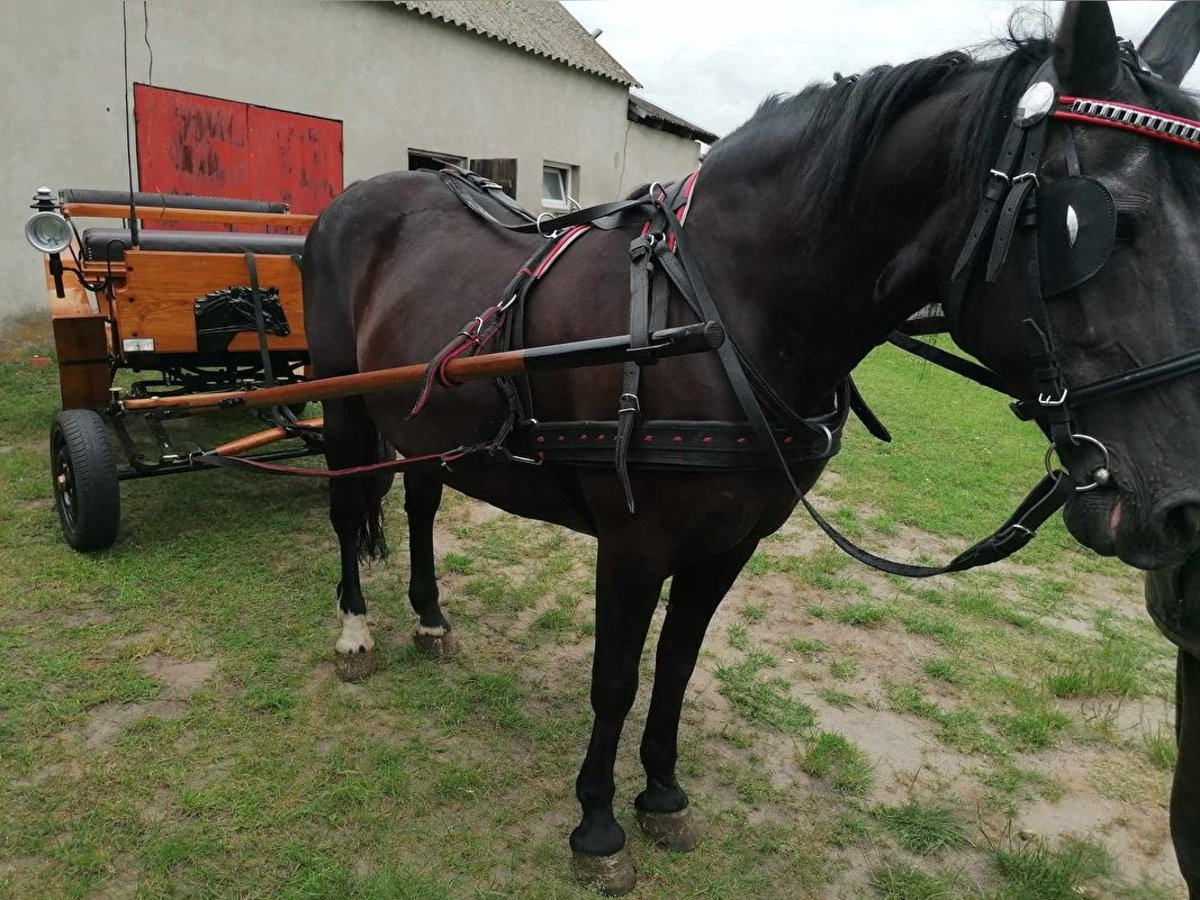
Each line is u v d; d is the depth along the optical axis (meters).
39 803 2.21
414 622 3.34
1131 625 3.71
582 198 12.07
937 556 4.37
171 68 7.18
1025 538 1.45
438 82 9.45
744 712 2.85
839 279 1.64
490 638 3.27
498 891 2.04
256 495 4.47
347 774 2.41
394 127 9.09
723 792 2.47
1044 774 2.63
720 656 3.23
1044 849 2.30
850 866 2.21
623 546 1.88
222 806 2.25
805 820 2.37
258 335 3.79
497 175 8.57
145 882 1.99
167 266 3.70
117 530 3.58
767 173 1.73
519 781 2.45
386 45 8.83
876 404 7.94
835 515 4.87
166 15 7.06
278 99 7.98
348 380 2.22
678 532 1.81
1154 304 1.18
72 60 6.62
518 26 10.89
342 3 8.33
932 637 3.46
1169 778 2.64
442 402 2.22
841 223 1.60
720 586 2.10
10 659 2.82
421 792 2.38
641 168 13.77
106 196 4.66
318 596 3.44
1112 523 1.23
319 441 3.95
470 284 2.27
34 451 4.77
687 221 1.83
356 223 2.81
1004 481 5.69
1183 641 1.42
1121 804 2.52
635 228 1.96
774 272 1.70
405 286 2.45
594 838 2.10
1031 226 1.27
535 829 2.27
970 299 1.39
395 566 3.82
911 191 1.51
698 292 1.72
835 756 2.63
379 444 3.00
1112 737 2.83
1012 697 3.02
